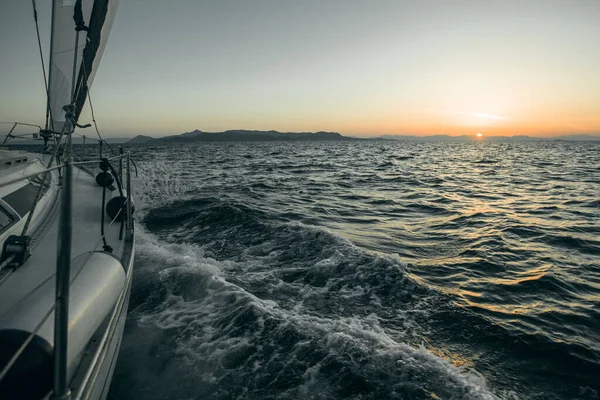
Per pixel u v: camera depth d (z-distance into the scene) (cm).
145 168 2175
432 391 304
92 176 729
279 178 2066
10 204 360
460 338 407
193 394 302
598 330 438
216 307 430
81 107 525
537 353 386
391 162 3700
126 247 403
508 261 688
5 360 171
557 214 1128
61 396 166
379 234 884
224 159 3869
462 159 4375
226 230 797
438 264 670
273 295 489
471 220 1043
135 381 316
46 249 341
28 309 187
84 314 206
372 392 301
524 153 6378
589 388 336
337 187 1739
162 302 447
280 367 329
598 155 5541
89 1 527
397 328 421
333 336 371
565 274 622
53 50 569
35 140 635
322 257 621
